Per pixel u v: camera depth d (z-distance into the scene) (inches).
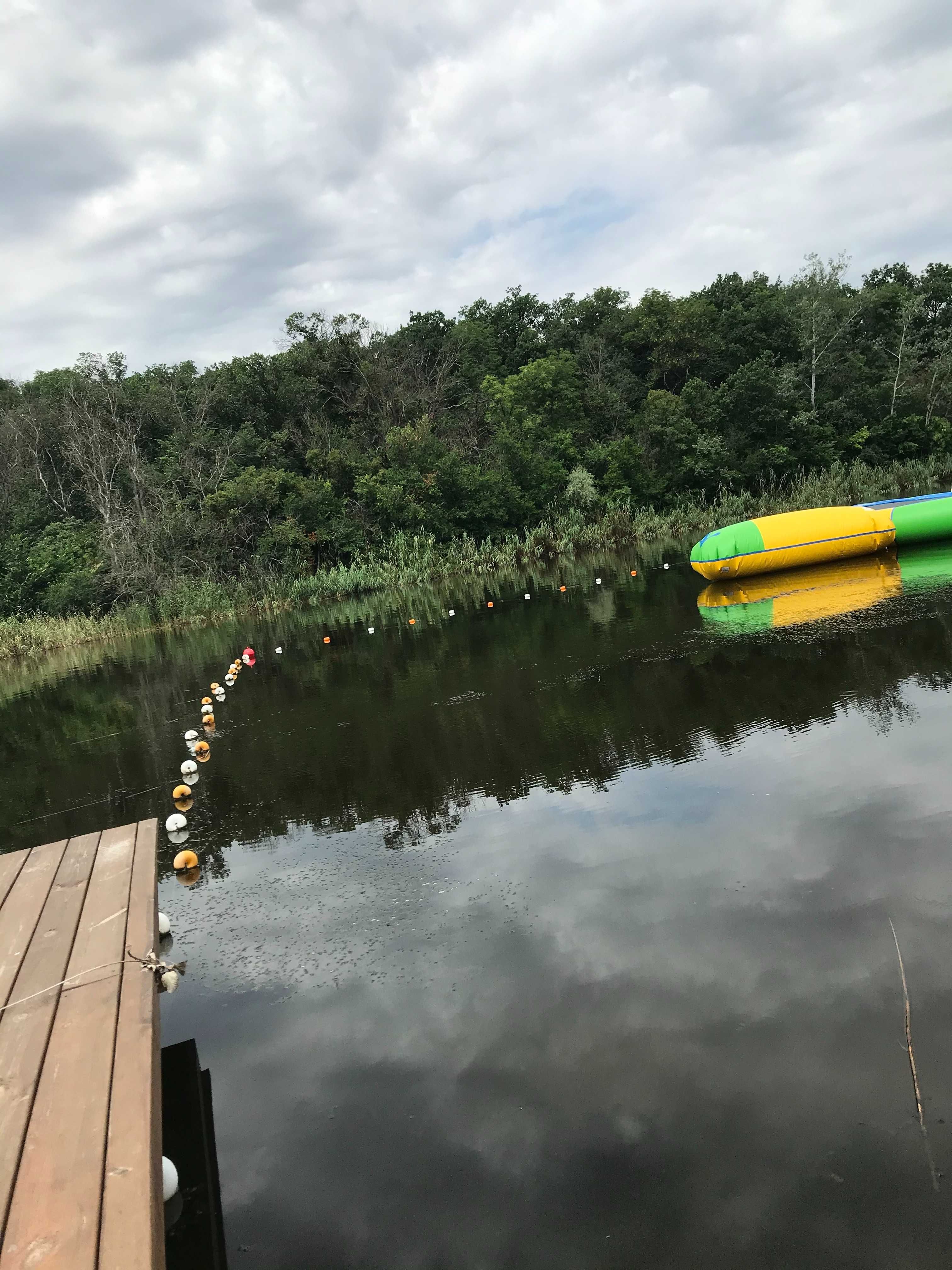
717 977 150.2
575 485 1384.1
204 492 1230.3
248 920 198.7
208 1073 143.9
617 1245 102.3
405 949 175.3
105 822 282.5
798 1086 123.0
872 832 193.2
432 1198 113.0
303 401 1413.6
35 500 1273.4
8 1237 86.7
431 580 1069.1
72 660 797.9
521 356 1856.5
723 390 1540.4
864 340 1936.5
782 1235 100.7
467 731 326.3
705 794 229.9
